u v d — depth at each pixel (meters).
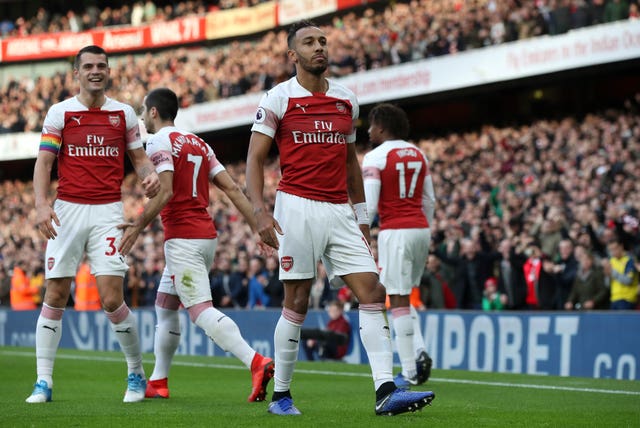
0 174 38.16
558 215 14.88
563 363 10.74
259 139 5.86
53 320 7.04
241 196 7.43
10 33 42.12
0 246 29.78
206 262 7.30
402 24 24.69
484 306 14.07
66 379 10.08
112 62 39.56
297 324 5.97
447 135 27.00
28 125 34.97
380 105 8.57
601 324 10.42
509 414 6.17
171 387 8.95
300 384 9.33
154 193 6.69
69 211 6.82
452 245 15.57
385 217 8.44
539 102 25.53
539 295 13.46
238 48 31.78
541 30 20.55
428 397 5.64
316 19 31.72
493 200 18.16
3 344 19.44
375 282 5.90
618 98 24.08
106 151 6.89
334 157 5.90
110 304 6.83
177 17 37.78
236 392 8.33
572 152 18.33
